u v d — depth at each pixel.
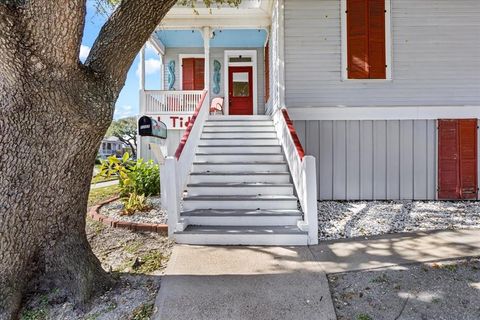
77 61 2.48
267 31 8.47
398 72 6.87
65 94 2.45
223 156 6.26
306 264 3.51
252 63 10.68
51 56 2.33
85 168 2.83
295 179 5.07
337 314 2.61
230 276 3.24
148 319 2.56
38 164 2.54
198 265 3.51
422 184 6.93
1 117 2.40
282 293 2.92
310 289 2.98
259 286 3.04
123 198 6.14
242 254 3.84
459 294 2.83
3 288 2.53
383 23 6.79
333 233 4.64
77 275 2.76
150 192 6.40
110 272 3.19
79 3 2.29
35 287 2.73
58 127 2.53
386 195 6.94
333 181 6.94
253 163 5.94
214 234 4.20
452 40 6.84
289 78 6.89
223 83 10.66
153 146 4.72
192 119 6.38
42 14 2.19
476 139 6.88
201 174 5.61
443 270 3.26
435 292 2.87
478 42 6.84
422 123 6.92
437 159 6.89
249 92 10.71
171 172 4.29
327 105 6.89
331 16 6.84
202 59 10.80
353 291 2.94
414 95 6.88
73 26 2.30
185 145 5.27
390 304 2.72
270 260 3.65
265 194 5.28
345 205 6.44
